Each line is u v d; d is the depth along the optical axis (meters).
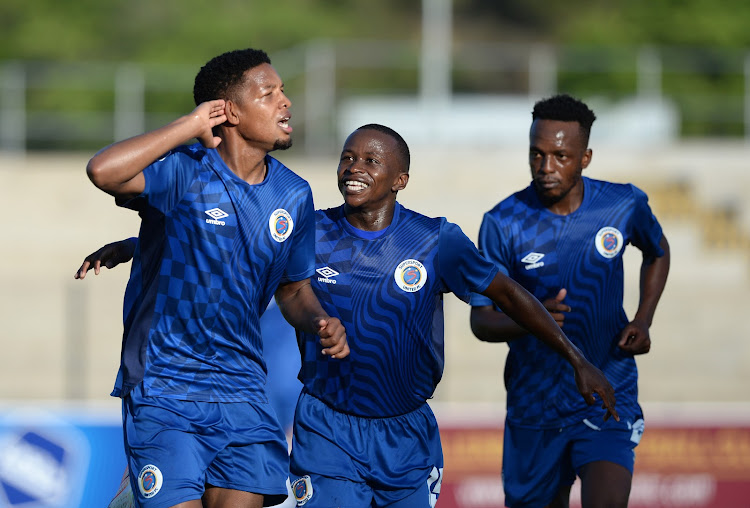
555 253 21.03
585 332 21.12
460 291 18.77
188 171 16.50
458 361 58.22
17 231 66.81
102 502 33.59
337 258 18.42
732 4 115.31
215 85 16.80
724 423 35.25
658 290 22.08
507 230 21.12
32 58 112.75
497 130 81.19
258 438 17.20
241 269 16.83
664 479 34.88
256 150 17.03
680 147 74.44
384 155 18.16
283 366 33.00
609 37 115.38
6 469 33.34
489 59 153.50
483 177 72.50
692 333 61.56
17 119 83.00
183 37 115.69
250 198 16.88
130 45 116.81
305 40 122.38
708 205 72.00
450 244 18.47
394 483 18.45
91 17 117.44
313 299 17.91
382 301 18.30
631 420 21.06
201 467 16.48
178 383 16.67
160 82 103.06
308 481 18.41
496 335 20.48
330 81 90.69
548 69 85.31
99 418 33.94
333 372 18.50
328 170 70.25
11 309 59.97
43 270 64.62
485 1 164.88
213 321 16.73
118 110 82.12
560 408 21.03
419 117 81.06
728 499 35.00
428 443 19.11
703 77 108.56
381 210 18.52
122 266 62.12
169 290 16.53
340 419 18.58
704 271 66.44
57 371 57.62
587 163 21.22
